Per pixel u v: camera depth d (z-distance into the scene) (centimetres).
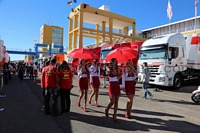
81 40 3741
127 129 512
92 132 486
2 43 1522
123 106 776
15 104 791
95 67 777
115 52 635
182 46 1312
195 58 1425
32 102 832
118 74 591
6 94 1037
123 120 591
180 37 1312
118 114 656
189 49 1411
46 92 633
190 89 1336
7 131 487
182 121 587
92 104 805
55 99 631
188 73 1380
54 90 628
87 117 617
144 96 963
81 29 3750
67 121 574
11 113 654
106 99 920
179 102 882
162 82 1207
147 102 870
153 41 1323
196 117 632
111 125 543
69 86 659
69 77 661
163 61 1216
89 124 549
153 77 1262
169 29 3916
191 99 958
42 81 659
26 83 1596
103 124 550
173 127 532
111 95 579
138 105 802
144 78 952
